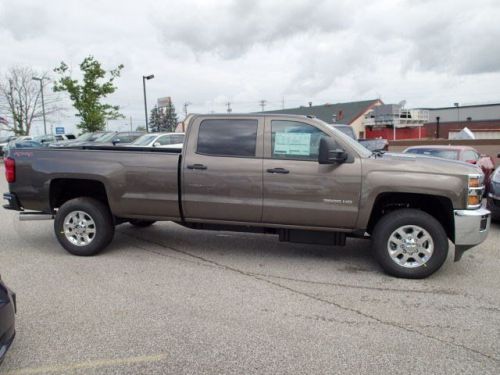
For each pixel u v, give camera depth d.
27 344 3.50
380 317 4.04
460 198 4.89
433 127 69.38
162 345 3.49
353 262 5.76
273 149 5.38
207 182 5.48
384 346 3.50
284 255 6.06
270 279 5.06
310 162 5.25
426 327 3.84
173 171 5.59
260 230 5.66
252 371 3.13
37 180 5.94
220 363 3.24
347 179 5.12
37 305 4.25
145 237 7.04
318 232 5.46
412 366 3.21
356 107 57.50
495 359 3.32
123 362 3.24
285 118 5.41
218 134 5.54
